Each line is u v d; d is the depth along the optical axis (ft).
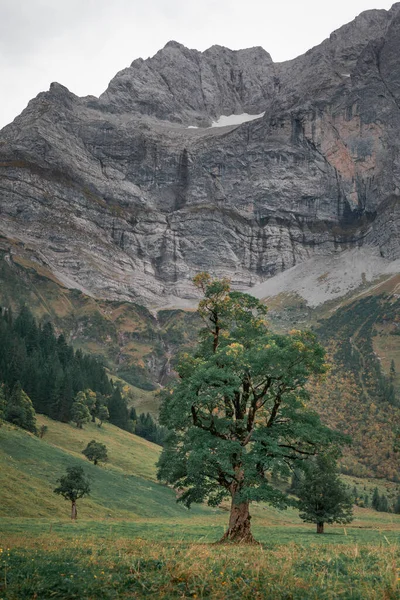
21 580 40.14
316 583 39.22
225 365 103.14
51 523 174.70
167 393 114.52
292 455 107.24
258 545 89.86
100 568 45.60
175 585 38.68
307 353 99.96
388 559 51.65
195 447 102.27
